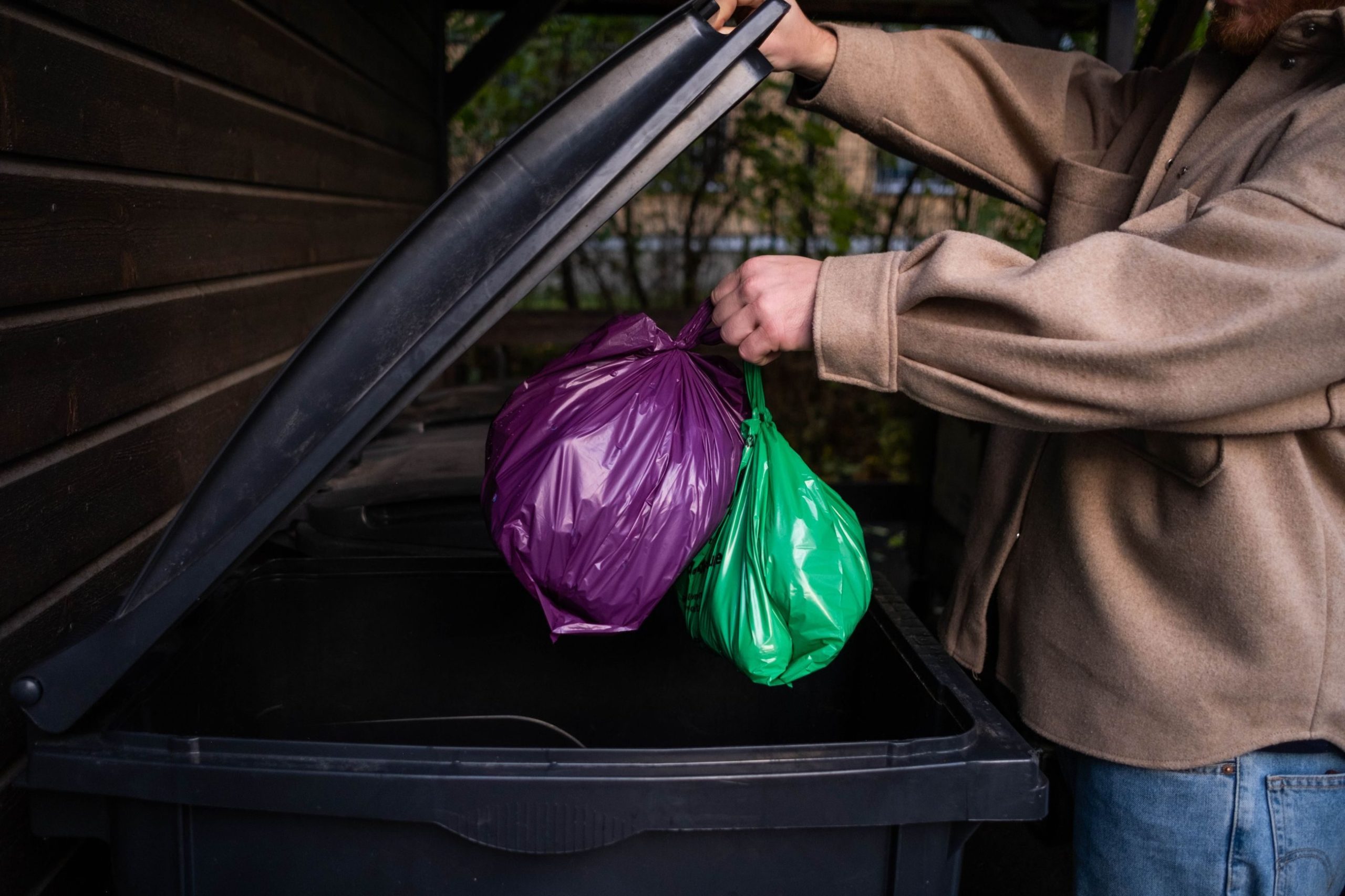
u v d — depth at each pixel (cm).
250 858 95
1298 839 104
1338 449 97
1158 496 104
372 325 95
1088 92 139
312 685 144
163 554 95
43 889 117
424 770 91
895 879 95
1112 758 108
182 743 93
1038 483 119
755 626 114
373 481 188
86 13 119
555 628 105
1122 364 86
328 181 242
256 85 186
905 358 98
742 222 616
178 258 148
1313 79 103
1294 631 98
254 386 184
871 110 137
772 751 93
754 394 122
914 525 356
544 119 95
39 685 93
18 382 105
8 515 105
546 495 102
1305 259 84
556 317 468
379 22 309
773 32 130
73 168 117
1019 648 121
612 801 91
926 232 608
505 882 95
